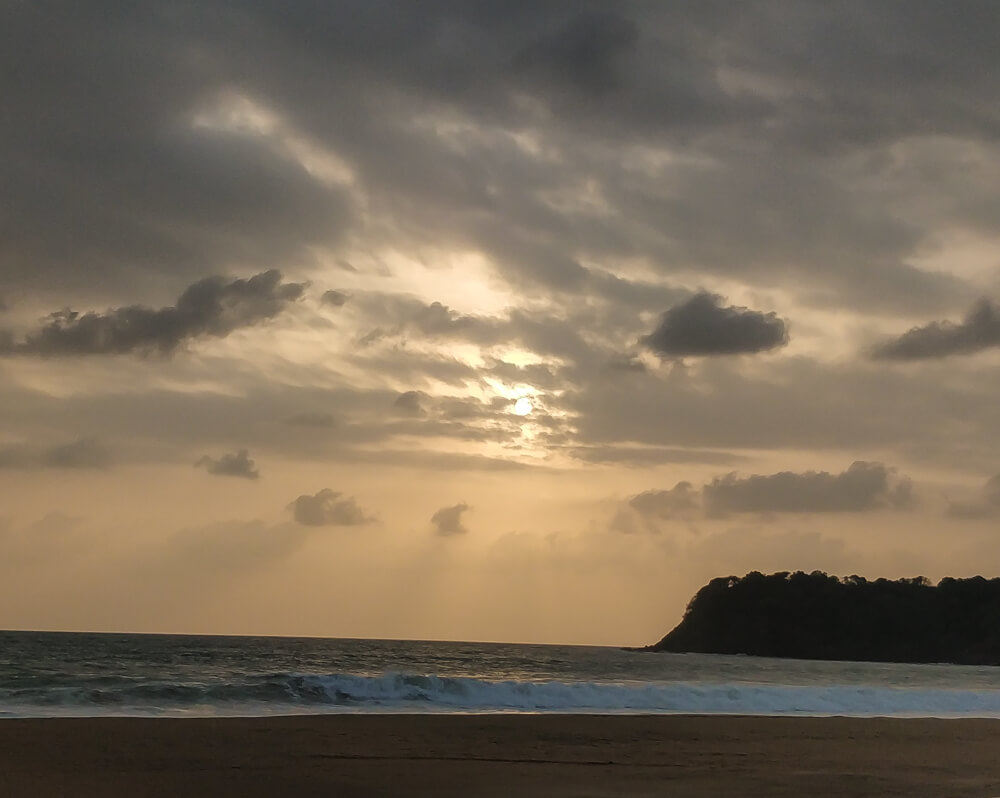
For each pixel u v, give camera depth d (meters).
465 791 12.78
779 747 18.86
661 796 12.77
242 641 156.00
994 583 162.38
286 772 13.86
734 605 176.88
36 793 11.84
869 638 158.75
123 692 24.14
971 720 27.47
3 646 83.38
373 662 69.62
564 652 156.50
